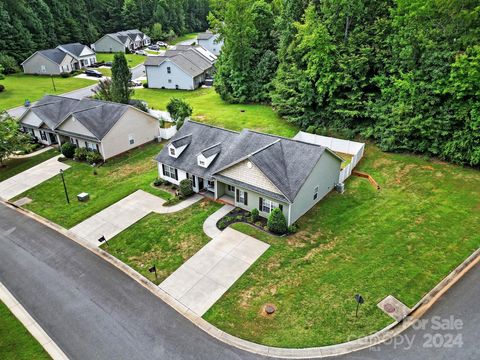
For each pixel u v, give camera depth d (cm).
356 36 3344
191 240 2220
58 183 3083
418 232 2131
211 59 7462
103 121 3494
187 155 2817
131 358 1497
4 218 2638
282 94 4009
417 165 2903
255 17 4872
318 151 2341
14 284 1962
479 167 2756
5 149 3331
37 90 6094
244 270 1950
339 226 2259
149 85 6378
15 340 1614
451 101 2809
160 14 11781
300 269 1925
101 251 2197
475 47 2552
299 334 1560
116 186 2967
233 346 1530
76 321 1697
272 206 2311
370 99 3378
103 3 10588
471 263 1877
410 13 2892
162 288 1872
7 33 7306
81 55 7769
